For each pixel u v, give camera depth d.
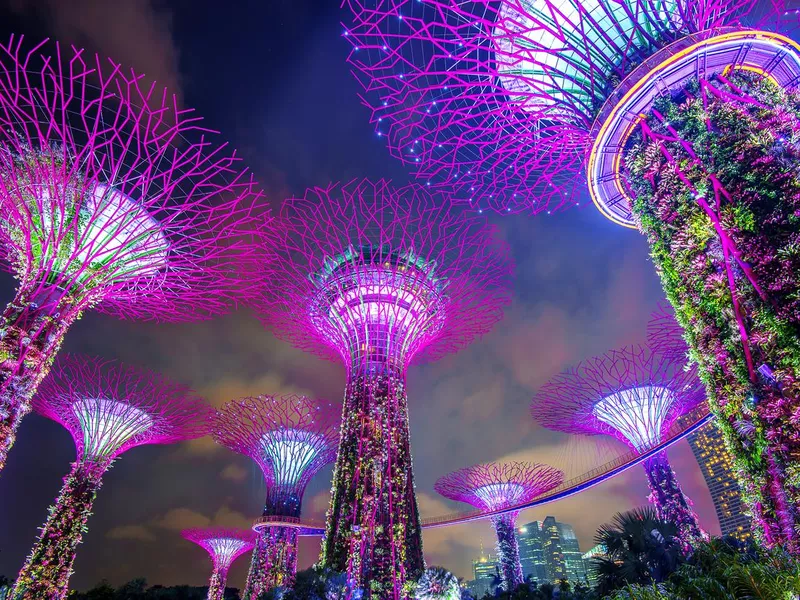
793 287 9.48
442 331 27.55
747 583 7.29
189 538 52.25
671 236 11.96
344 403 24.94
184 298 21.09
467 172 17.28
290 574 33.97
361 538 20.80
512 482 43.25
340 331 26.50
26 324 16.42
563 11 14.91
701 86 12.36
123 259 18.55
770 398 9.50
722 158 11.19
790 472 8.96
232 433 36.19
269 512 35.66
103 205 18.00
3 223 17.28
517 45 13.15
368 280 25.66
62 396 30.16
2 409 15.12
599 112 13.67
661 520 15.69
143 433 32.34
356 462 22.66
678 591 8.13
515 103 14.90
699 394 31.69
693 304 11.23
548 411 36.12
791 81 12.76
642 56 13.84
